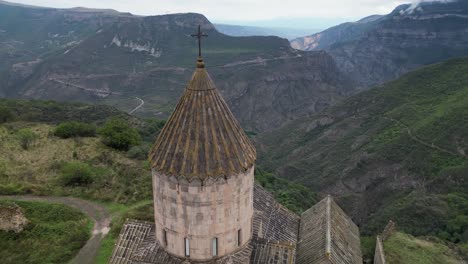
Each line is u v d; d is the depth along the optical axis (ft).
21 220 128.67
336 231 91.09
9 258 117.60
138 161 216.74
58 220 140.67
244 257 61.57
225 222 58.90
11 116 294.46
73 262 117.19
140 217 143.02
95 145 234.99
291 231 94.63
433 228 180.45
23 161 199.72
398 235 158.20
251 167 60.90
